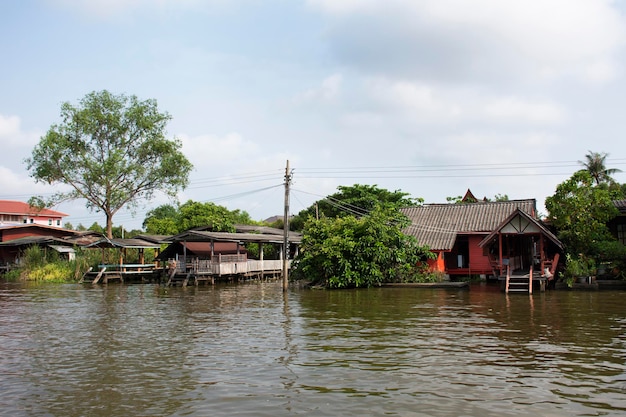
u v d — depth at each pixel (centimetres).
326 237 3394
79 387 1025
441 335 1516
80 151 4938
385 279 3366
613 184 5303
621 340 1411
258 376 1079
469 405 878
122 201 5147
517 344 1370
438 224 3831
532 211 3747
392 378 1048
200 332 1630
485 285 3306
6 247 5778
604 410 848
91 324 1842
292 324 1764
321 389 980
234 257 4184
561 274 2884
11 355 1322
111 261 4875
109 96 5100
